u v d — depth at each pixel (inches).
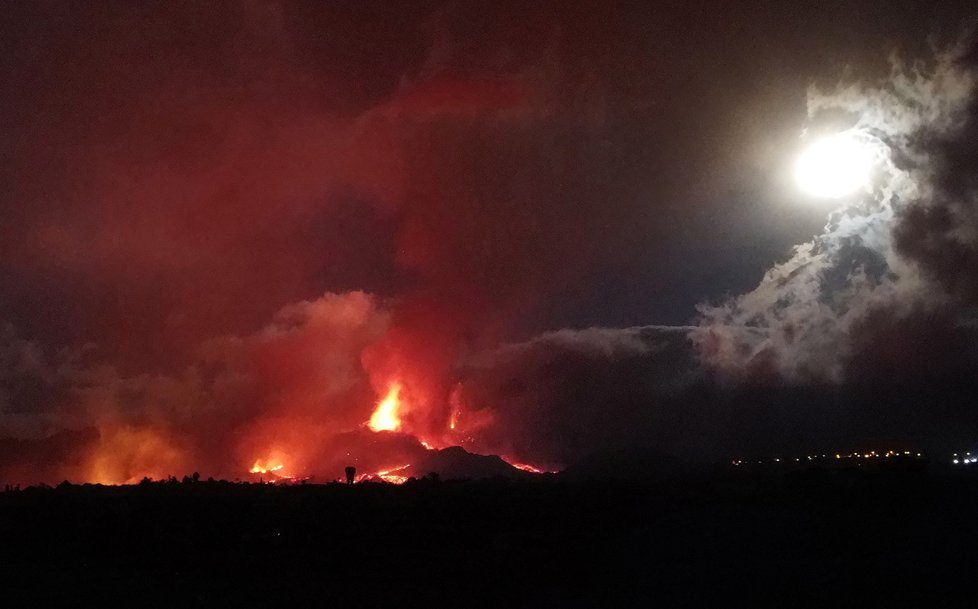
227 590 606.9
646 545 665.6
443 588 612.1
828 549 638.5
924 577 585.0
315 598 589.9
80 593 594.9
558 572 631.2
